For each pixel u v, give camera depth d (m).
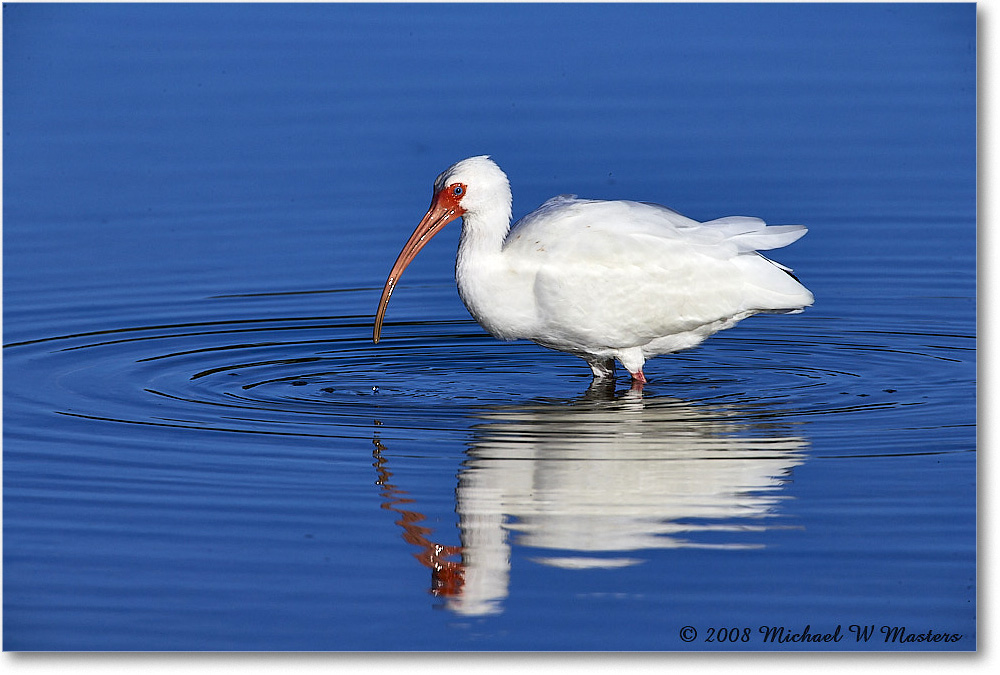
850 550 11.61
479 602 10.87
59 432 14.38
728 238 15.98
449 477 13.06
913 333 18.16
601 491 12.72
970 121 24.58
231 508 12.48
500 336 15.95
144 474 13.24
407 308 19.42
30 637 10.55
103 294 19.73
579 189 22.06
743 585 11.09
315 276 20.53
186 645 10.48
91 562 11.59
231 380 16.20
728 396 15.57
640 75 25.95
